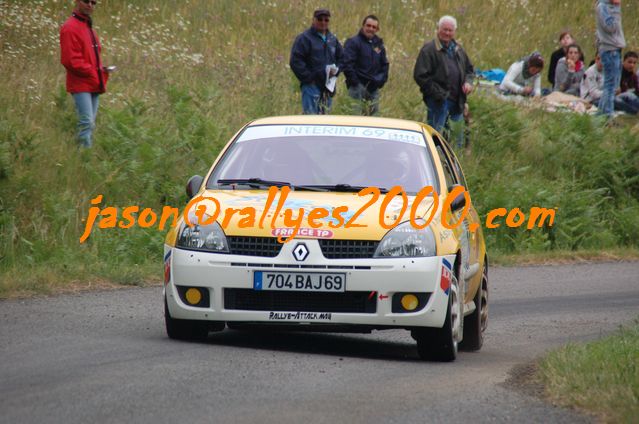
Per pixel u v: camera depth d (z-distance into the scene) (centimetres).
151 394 1769
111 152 4738
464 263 2569
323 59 5269
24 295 3072
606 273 4641
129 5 7862
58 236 3991
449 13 9175
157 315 2864
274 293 2325
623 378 1962
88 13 4703
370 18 5409
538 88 7294
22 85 5462
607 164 6206
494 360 2527
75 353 2152
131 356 2144
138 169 4600
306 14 8412
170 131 5262
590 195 5816
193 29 7794
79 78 4700
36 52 6384
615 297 3941
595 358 2161
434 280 2325
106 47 6756
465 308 2631
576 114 6500
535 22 9425
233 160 2689
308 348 2491
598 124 6462
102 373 1939
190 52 7206
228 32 7850
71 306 2911
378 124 2794
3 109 4994
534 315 3462
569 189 5962
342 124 2788
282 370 2058
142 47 6975
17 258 3831
